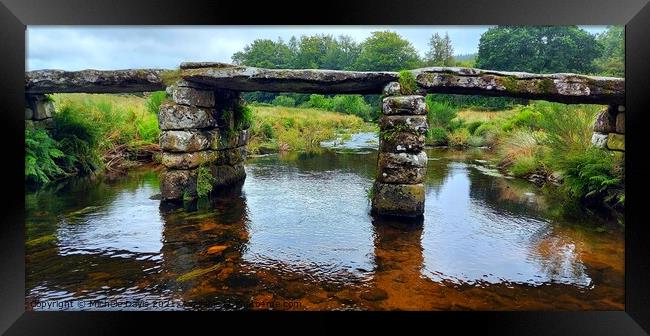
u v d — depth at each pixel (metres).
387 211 4.75
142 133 9.55
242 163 7.19
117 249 3.78
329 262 3.50
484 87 4.43
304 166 8.88
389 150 4.71
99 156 8.12
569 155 6.06
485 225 4.59
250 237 4.11
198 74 5.05
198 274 3.26
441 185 6.89
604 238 4.16
